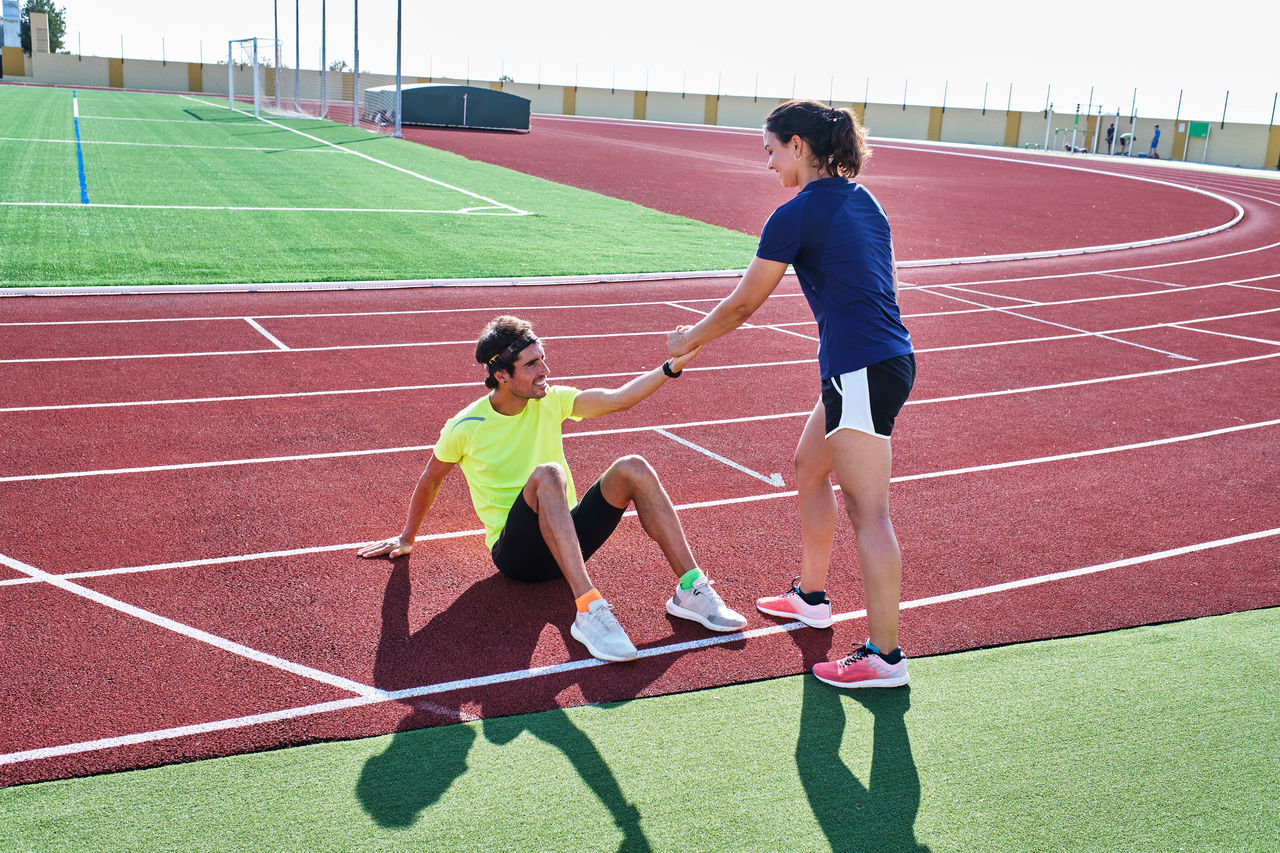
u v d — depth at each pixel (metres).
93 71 61.72
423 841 2.52
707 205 19.86
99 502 4.86
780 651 3.63
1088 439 6.56
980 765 2.93
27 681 3.24
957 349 9.24
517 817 2.63
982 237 17.38
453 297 10.73
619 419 6.68
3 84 55.91
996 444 6.38
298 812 2.63
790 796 2.76
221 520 4.70
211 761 2.85
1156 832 2.63
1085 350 9.35
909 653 3.63
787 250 3.14
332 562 4.28
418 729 3.05
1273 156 47.28
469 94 41.03
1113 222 20.39
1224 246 17.86
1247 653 3.66
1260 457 6.26
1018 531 4.89
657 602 4.00
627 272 12.42
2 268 10.55
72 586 3.95
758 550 4.59
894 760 2.95
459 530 4.69
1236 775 2.89
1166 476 5.83
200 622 3.69
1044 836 2.61
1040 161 40.72
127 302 9.63
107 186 17.31
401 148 29.30
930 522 4.99
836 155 3.17
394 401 6.84
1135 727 3.14
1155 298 12.41
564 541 3.50
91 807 2.62
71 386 6.86
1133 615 3.97
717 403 7.16
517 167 25.72
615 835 2.57
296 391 6.98
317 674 3.36
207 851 2.46
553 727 3.08
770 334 9.55
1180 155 50.81
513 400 3.82
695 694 3.31
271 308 9.73
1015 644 3.71
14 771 2.76
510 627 3.74
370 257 12.50
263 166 22.19
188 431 6.02
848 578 4.32
